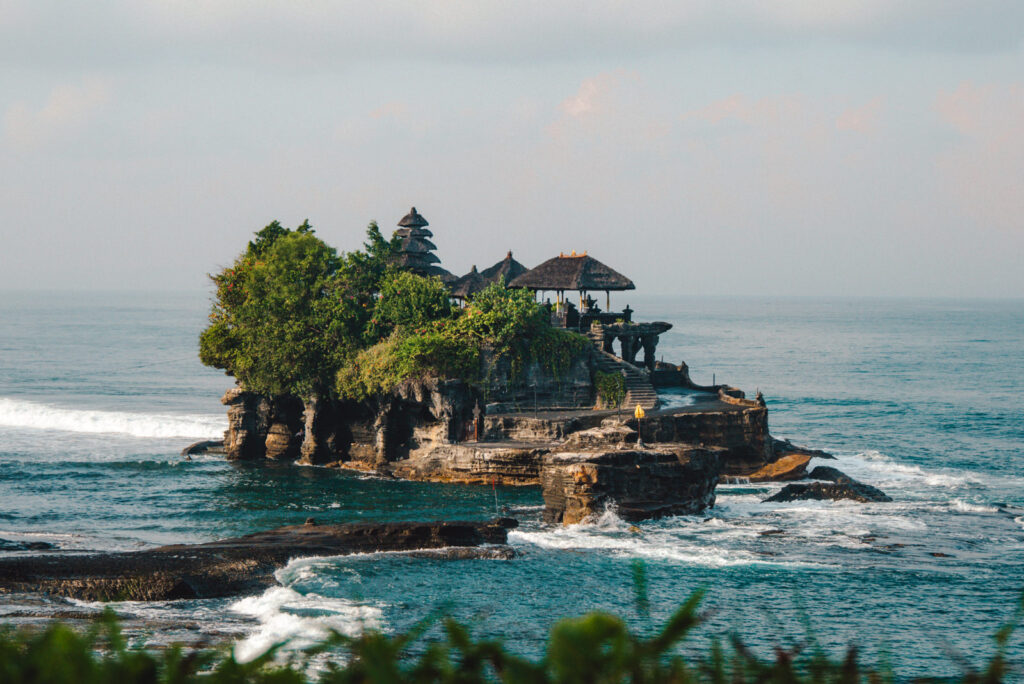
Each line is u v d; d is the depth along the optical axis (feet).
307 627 114.42
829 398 500.33
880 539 178.19
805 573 154.61
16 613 117.60
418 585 143.64
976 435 361.30
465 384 252.62
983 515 200.54
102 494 228.63
